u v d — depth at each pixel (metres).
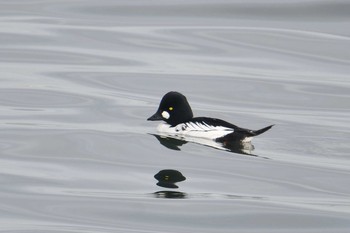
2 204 14.40
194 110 20.41
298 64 23.91
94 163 16.47
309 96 21.56
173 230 13.49
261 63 23.91
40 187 15.19
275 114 20.14
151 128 18.67
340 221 13.91
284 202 14.61
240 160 16.55
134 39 25.47
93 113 19.80
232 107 20.75
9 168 16.12
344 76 23.06
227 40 25.44
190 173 15.91
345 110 20.58
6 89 21.47
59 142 17.66
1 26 26.30
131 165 16.34
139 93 21.56
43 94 21.17
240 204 14.51
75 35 25.69
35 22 26.75
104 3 28.45
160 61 23.91
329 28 26.25
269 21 26.78
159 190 15.10
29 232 13.20
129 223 13.73
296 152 17.03
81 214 14.03
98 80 22.42
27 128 18.56
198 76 22.86
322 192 15.12
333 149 17.25
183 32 26.05
